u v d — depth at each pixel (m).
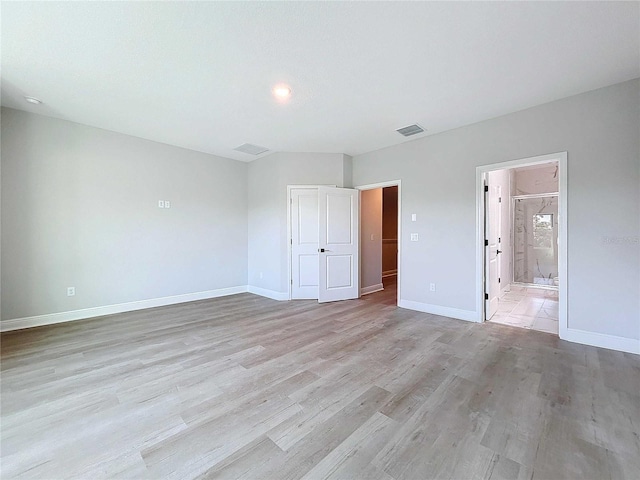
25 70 2.42
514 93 2.81
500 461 1.37
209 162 5.00
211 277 5.06
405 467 1.34
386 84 2.64
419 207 4.10
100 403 1.86
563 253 2.93
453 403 1.85
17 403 1.86
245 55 2.21
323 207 4.66
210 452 1.44
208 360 2.49
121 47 2.12
